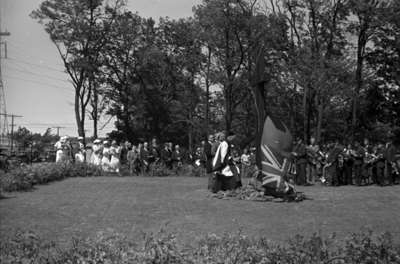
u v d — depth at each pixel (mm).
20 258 7430
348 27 42750
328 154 22891
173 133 59344
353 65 37625
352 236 7980
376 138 47062
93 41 47594
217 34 43812
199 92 54219
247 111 51250
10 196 17062
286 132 16031
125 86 53500
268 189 16016
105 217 12906
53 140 58250
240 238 7441
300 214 13289
